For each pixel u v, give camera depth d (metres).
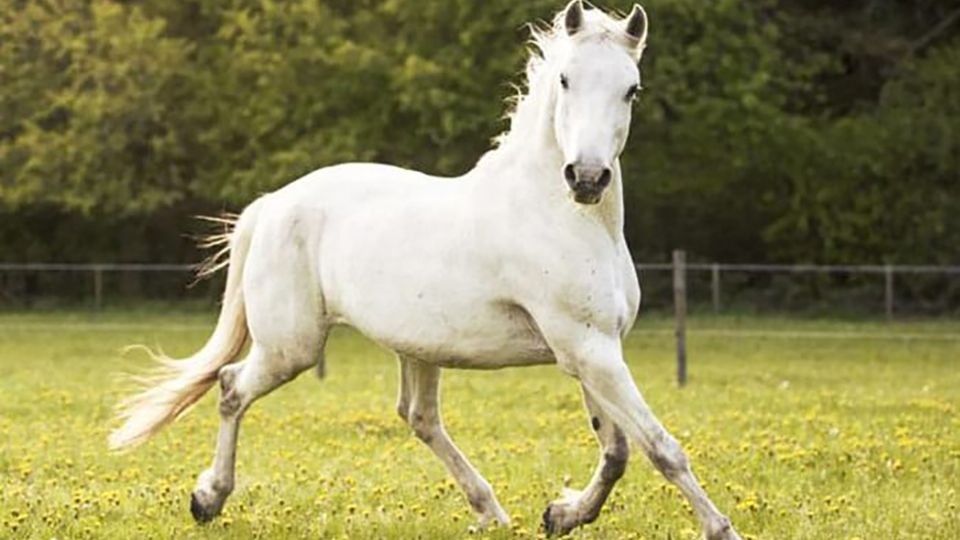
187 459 12.31
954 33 36.81
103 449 12.87
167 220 35.56
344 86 31.12
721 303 33.56
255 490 10.47
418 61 29.64
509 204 8.32
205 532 8.99
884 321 31.67
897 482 10.98
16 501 9.97
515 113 8.53
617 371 8.11
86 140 32.00
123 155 32.97
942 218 33.69
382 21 32.19
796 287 33.59
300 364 9.26
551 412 16.12
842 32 35.25
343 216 8.99
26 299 34.12
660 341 27.59
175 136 32.47
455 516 9.39
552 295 8.16
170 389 9.53
